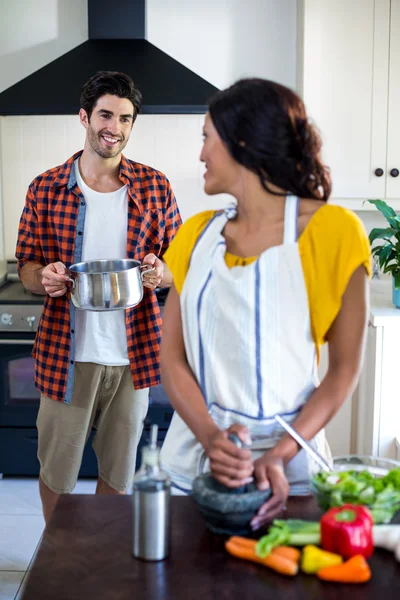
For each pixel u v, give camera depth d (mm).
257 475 1303
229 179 1429
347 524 1175
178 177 3885
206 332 1441
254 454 1458
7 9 3752
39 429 2645
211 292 1429
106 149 2465
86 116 2514
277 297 1395
